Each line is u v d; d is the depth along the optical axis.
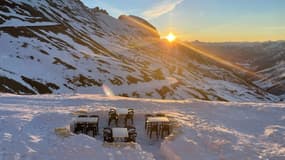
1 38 61.50
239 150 11.04
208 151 11.26
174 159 10.99
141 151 11.16
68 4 154.38
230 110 19.66
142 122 17.52
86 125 14.42
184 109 19.73
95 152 10.58
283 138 12.77
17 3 96.69
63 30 94.50
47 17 102.88
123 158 10.33
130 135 13.55
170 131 15.18
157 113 17.61
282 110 19.30
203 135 13.06
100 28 151.62
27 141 11.16
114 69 71.50
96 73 63.78
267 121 16.61
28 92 42.38
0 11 80.00
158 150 13.20
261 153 10.86
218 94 95.62
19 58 55.06
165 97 68.12
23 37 66.75
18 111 16.20
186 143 11.88
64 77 55.22
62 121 14.51
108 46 112.88
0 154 9.74
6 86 39.12
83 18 149.25
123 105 20.08
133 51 123.81
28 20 85.00
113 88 60.00
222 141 12.05
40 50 62.44
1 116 14.67
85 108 18.39
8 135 11.62
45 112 16.00
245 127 15.51
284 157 10.31
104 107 19.05
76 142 11.37
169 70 111.31
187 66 154.88
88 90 54.06
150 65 106.69
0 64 47.66
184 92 78.50
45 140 11.48
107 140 12.70
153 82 75.44
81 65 64.94
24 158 9.69
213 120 16.86
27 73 49.28
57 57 62.56
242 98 109.56
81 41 92.81
